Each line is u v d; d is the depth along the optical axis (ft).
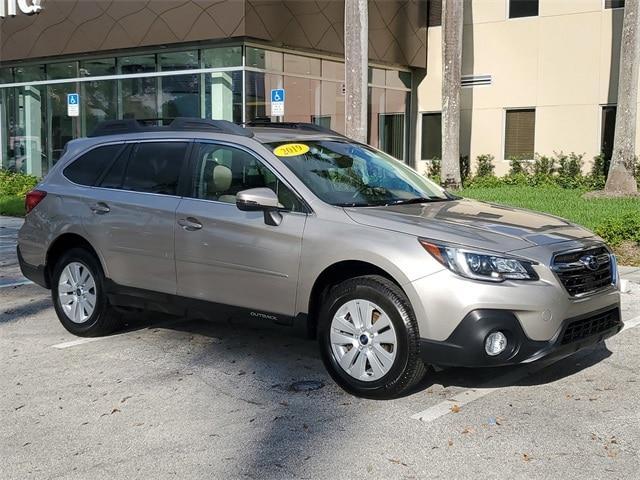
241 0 58.59
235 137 20.65
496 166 76.02
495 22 75.00
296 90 66.49
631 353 21.53
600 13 69.05
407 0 75.82
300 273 18.43
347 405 17.52
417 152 81.41
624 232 37.24
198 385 19.07
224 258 19.71
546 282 16.58
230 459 14.74
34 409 17.56
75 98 62.49
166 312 21.43
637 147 67.15
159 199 21.34
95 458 14.88
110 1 67.05
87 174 23.58
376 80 76.18
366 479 13.80
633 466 14.23
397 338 16.98
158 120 23.12
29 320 26.09
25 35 74.38
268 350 22.07
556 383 18.98
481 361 16.28
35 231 24.23
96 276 22.94
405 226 17.42
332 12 66.44
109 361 21.16
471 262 16.42
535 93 73.20
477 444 15.28
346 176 20.34
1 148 81.92
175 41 62.85
